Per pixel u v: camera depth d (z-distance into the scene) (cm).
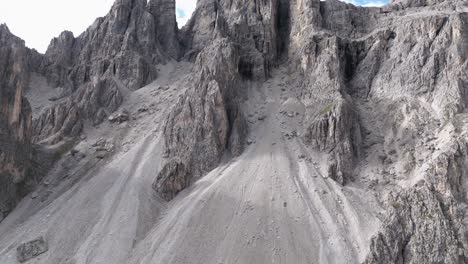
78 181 7319
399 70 8556
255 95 9488
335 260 5303
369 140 7706
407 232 5275
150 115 9069
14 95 7412
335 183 6731
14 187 6919
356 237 5650
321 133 7638
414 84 8119
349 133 7606
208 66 8875
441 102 7481
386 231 5353
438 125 7181
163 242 5650
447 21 8438
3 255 5697
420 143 7038
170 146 7769
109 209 6328
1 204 6625
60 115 8831
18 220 6531
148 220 6188
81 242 5759
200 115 7931
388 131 7738
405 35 8981
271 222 5856
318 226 5847
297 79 9688
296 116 8575
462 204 5356
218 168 7300
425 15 9344
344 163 7094
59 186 7275
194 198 6450
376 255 5159
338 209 6169
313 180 6762
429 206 5409
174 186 6875
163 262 5306
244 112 8806
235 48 9575
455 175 5697
